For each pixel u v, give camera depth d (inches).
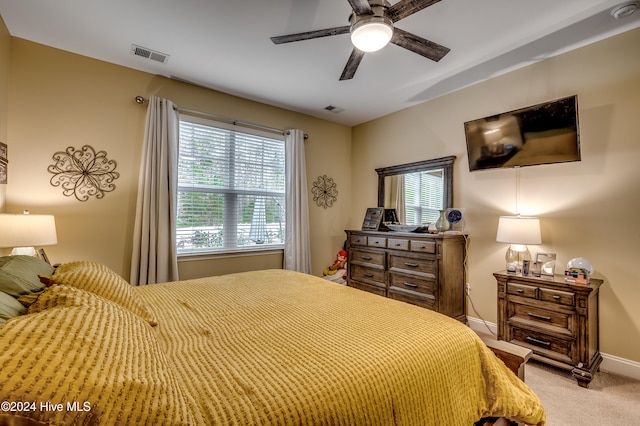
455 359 45.4
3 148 91.0
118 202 113.7
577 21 85.8
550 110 101.5
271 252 153.7
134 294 61.1
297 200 155.8
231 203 142.1
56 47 102.8
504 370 51.3
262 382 33.3
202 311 59.8
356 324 52.2
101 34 95.0
